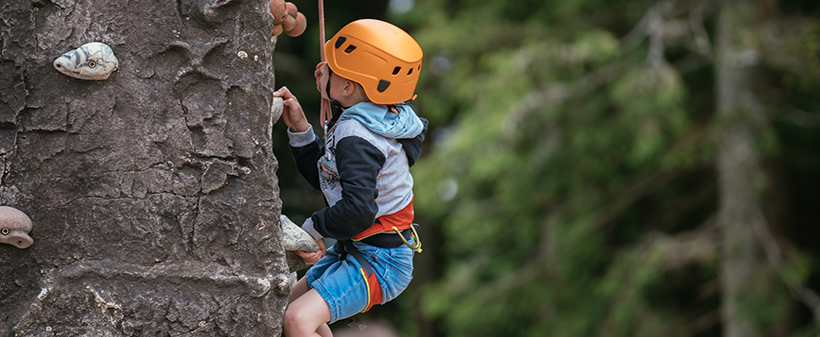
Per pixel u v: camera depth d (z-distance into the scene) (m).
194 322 2.08
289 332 2.21
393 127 2.20
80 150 2.03
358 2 12.57
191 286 2.09
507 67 8.77
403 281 2.33
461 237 11.31
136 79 2.05
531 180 10.13
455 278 10.87
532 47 8.85
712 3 8.54
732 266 8.09
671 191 10.25
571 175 10.05
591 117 9.48
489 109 8.84
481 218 10.95
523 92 8.87
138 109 2.05
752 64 7.93
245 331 2.12
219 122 2.10
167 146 2.07
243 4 2.11
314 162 2.47
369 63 2.19
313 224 2.19
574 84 9.02
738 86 8.01
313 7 11.76
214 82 2.09
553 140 9.87
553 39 9.01
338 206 2.12
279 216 2.18
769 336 8.62
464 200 11.15
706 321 9.34
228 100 2.11
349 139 2.15
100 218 2.05
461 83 9.65
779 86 8.72
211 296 2.10
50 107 2.01
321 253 2.30
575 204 10.01
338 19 12.02
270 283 2.13
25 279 2.03
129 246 2.06
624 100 8.31
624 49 9.11
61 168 2.03
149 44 2.05
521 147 10.21
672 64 9.62
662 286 9.89
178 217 2.08
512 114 8.65
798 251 8.38
